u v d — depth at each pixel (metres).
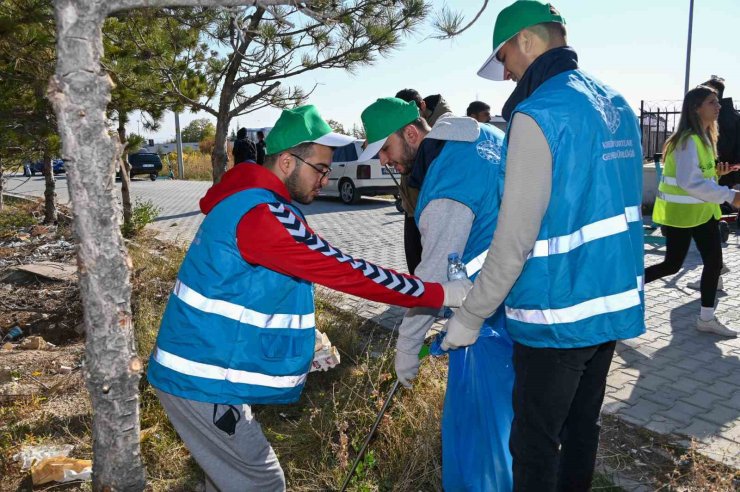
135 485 2.18
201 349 2.05
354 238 10.19
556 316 1.95
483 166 2.47
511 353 2.57
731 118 8.02
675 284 6.71
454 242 2.43
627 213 2.07
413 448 3.10
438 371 3.84
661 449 3.27
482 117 5.21
